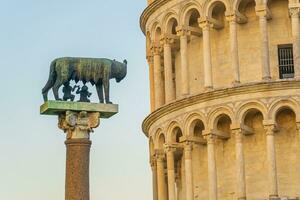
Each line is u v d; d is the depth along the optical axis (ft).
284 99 375.25
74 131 197.26
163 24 417.08
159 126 412.77
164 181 414.21
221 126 393.29
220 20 406.00
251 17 399.65
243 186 376.68
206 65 393.91
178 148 402.72
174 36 415.03
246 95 379.55
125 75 208.95
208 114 387.14
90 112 197.36
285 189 378.53
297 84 374.43
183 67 402.72
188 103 394.32
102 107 197.77
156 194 422.41
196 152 401.70
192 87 412.77
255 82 377.91
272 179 370.73
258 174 383.24
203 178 398.62
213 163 384.68
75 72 201.87
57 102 194.70
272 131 375.45
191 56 415.44
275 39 393.91
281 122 382.83
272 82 375.66
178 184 417.90
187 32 405.59
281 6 395.96
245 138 387.34
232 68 387.96
